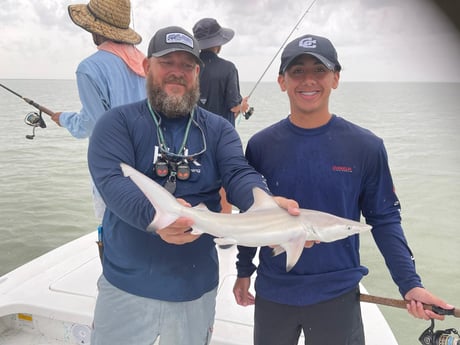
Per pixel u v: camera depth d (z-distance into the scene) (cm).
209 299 225
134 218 181
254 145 232
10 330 319
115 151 200
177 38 208
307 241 195
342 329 213
